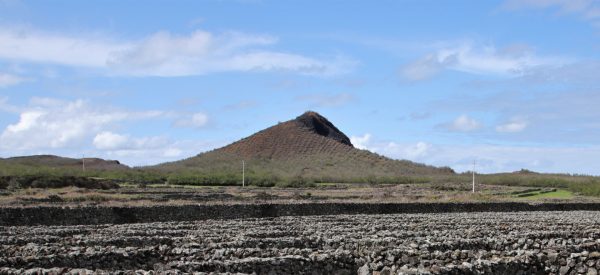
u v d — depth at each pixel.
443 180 119.75
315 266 19.64
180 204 42.75
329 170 131.38
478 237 26.34
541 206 55.34
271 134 151.50
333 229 29.84
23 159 131.12
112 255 20.22
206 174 105.69
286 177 109.19
